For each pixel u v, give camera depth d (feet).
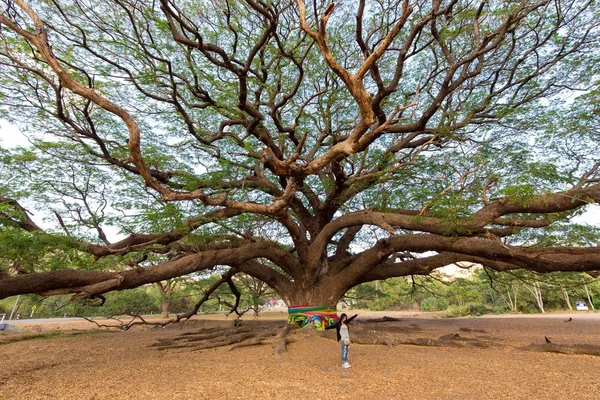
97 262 34.40
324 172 55.31
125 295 116.98
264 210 31.60
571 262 33.35
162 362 32.76
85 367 32.07
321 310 47.29
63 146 38.55
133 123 22.62
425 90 49.73
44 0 33.63
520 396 19.74
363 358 31.09
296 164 28.99
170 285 131.03
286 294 50.83
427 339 38.11
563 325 67.51
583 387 21.33
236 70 36.35
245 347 39.96
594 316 104.17
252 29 41.83
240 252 42.52
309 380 24.18
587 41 41.57
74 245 29.27
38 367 33.19
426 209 36.55
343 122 52.54
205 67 42.04
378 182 46.09
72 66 35.81
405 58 39.37
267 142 43.55
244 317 132.98
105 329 83.82
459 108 46.91
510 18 37.11
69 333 70.74
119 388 23.50
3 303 171.94
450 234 36.70
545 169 32.37
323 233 49.19
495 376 24.30
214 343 41.98
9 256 25.09
